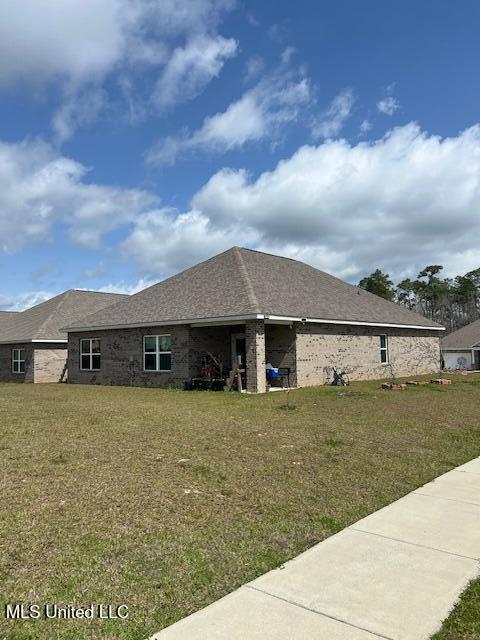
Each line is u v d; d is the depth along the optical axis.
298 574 4.02
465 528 5.03
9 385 25.73
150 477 6.58
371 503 5.80
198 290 22.09
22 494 5.87
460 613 3.44
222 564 4.20
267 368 19.22
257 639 3.13
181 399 15.99
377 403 14.42
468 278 70.38
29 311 34.78
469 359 38.88
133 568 4.11
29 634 3.20
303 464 7.38
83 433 9.49
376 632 3.21
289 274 24.70
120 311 24.25
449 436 9.67
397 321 25.97
